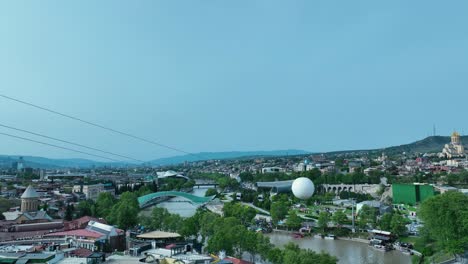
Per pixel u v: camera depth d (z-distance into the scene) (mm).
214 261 166250
